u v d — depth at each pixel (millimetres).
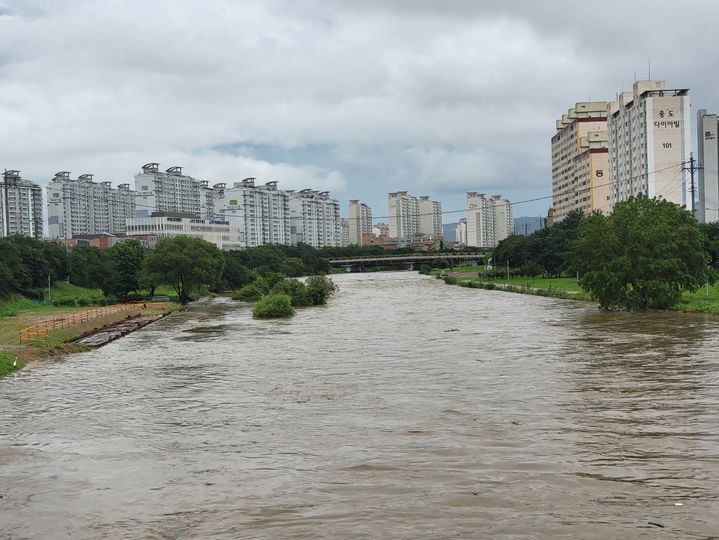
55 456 22328
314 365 39625
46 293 111875
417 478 18969
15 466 21297
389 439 23031
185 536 15555
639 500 16984
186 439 24031
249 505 17359
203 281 103188
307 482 18969
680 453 20781
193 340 55281
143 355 46781
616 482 18328
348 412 27250
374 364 39312
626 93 173375
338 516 16422
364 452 21625
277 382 34531
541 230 159250
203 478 19641
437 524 15742
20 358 43281
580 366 36719
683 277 65500
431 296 106188
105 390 33938
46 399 31891
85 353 48812
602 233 69250
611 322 58156
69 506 17688
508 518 16000
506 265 157625
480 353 42688
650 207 70938
